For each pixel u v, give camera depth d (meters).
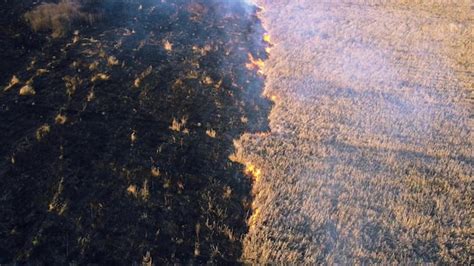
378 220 13.41
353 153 15.80
